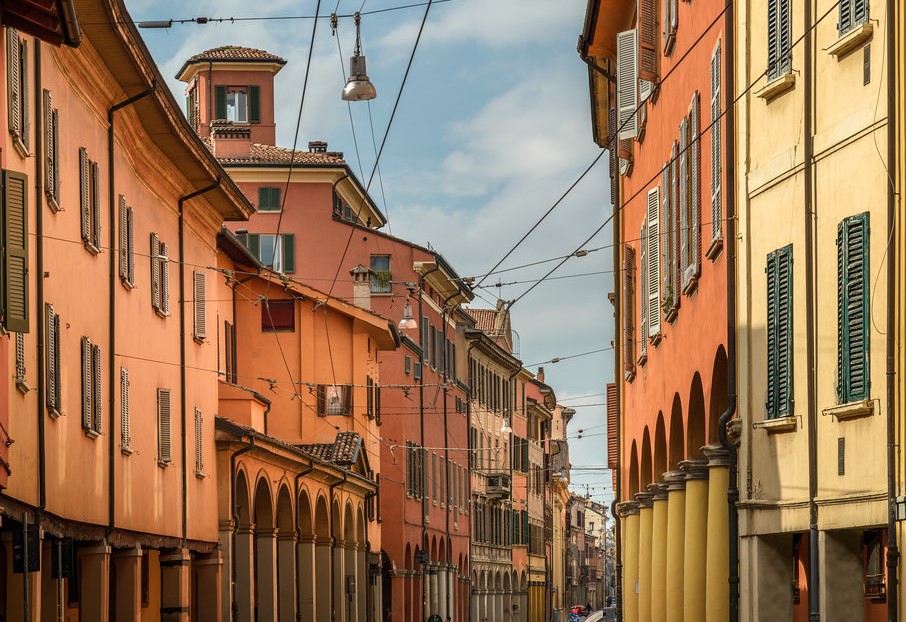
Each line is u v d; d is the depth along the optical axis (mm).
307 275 69938
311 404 58594
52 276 25469
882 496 17797
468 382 88562
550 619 122812
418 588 73625
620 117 32656
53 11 21156
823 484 19391
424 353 75125
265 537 45281
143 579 35812
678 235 27109
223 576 41094
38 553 22219
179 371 37375
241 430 41219
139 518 32531
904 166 17281
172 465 36094
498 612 97812
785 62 20625
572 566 176000
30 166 23906
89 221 28359
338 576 55094
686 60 26266
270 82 73500
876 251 18031
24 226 21422
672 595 28219
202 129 73125
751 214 21750
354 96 26328
